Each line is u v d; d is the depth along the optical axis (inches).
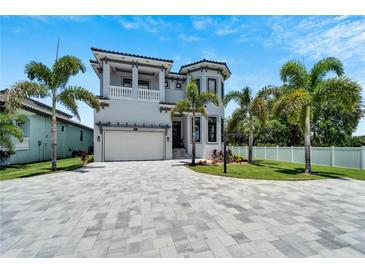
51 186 265.6
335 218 154.2
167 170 415.5
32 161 595.2
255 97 528.4
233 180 309.6
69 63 378.0
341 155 462.6
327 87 329.1
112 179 315.9
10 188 254.7
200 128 680.4
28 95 358.9
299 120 381.4
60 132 763.4
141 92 634.2
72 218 153.5
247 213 164.4
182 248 109.7
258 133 918.4
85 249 109.0
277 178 322.3
